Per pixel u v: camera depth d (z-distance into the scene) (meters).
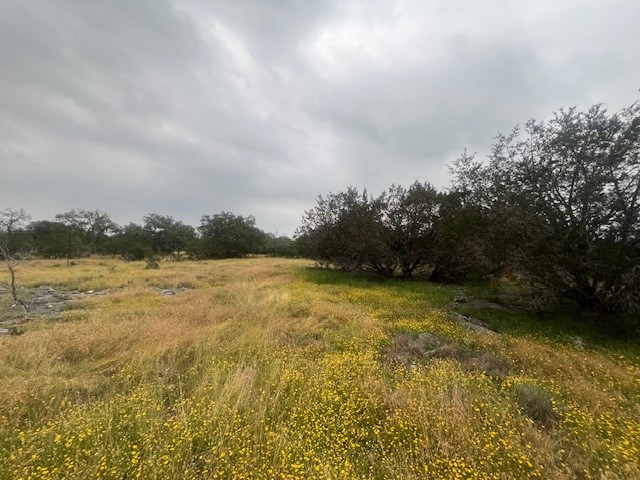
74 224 59.94
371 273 22.59
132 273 22.19
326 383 5.04
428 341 7.58
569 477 3.24
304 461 3.42
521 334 9.11
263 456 3.49
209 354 6.36
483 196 12.05
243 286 14.95
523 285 13.03
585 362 6.57
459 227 13.48
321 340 7.77
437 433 3.86
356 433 4.05
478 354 7.02
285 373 5.31
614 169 9.28
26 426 4.07
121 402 4.51
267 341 7.10
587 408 4.66
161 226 64.06
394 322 9.46
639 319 9.39
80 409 4.27
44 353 6.26
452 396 4.71
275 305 10.65
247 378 5.19
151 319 8.80
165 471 3.22
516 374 6.01
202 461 3.48
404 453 3.60
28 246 37.03
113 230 64.25
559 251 9.65
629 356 7.43
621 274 8.63
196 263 37.41
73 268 26.98
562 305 11.29
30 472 3.17
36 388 4.80
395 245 21.55
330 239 22.88
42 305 12.36
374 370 5.79
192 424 3.96
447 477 3.24
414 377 5.39
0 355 6.02
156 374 5.60
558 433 4.02
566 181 10.01
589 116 9.86
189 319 8.97
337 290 15.16
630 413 4.59
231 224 58.69
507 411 4.32
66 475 3.07
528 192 10.31
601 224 9.40
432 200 19.70
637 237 8.94
